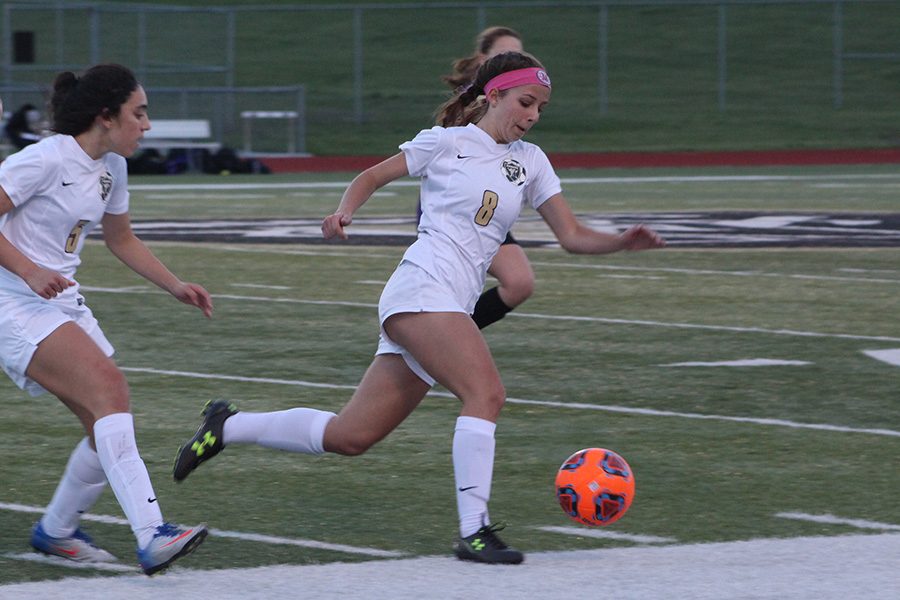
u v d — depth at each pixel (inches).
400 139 5930.1
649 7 7544.3
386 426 722.2
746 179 4212.6
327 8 5767.7
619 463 740.7
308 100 6614.2
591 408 1125.1
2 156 4269.2
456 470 697.6
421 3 7790.4
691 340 1459.2
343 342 1441.9
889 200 3373.5
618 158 5285.4
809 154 5344.5
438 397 1160.8
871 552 710.5
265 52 7352.4
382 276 2010.3
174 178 4446.4
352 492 855.7
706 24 7347.4
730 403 1144.8
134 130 677.9
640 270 2075.5
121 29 6131.9
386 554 714.8
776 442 1003.9
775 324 1565.0
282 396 1168.2
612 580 655.8
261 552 717.3
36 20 6240.2
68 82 677.9
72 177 673.0
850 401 1153.4
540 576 664.4
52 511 698.8
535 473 909.8
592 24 7411.4
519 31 7406.5
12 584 652.1
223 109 5329.7
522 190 732.7
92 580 657.6
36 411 1101.7
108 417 654.5
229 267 2107.5
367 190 714.8
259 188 3969.0
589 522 735.7
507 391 1194.0
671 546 729.6
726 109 6358.3
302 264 2150.6
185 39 6048.2
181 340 1454.2
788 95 6550.2
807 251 2300.7
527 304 1722.4
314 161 5132.9
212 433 746.2
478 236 721.0
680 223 2783.0
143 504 647.1
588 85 6747.1
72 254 692.1
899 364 1317.7
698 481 887.1
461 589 639.1
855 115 6269.7
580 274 2030.0
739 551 714.8
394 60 7194.9
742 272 2042.3
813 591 634.8
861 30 7239.2
